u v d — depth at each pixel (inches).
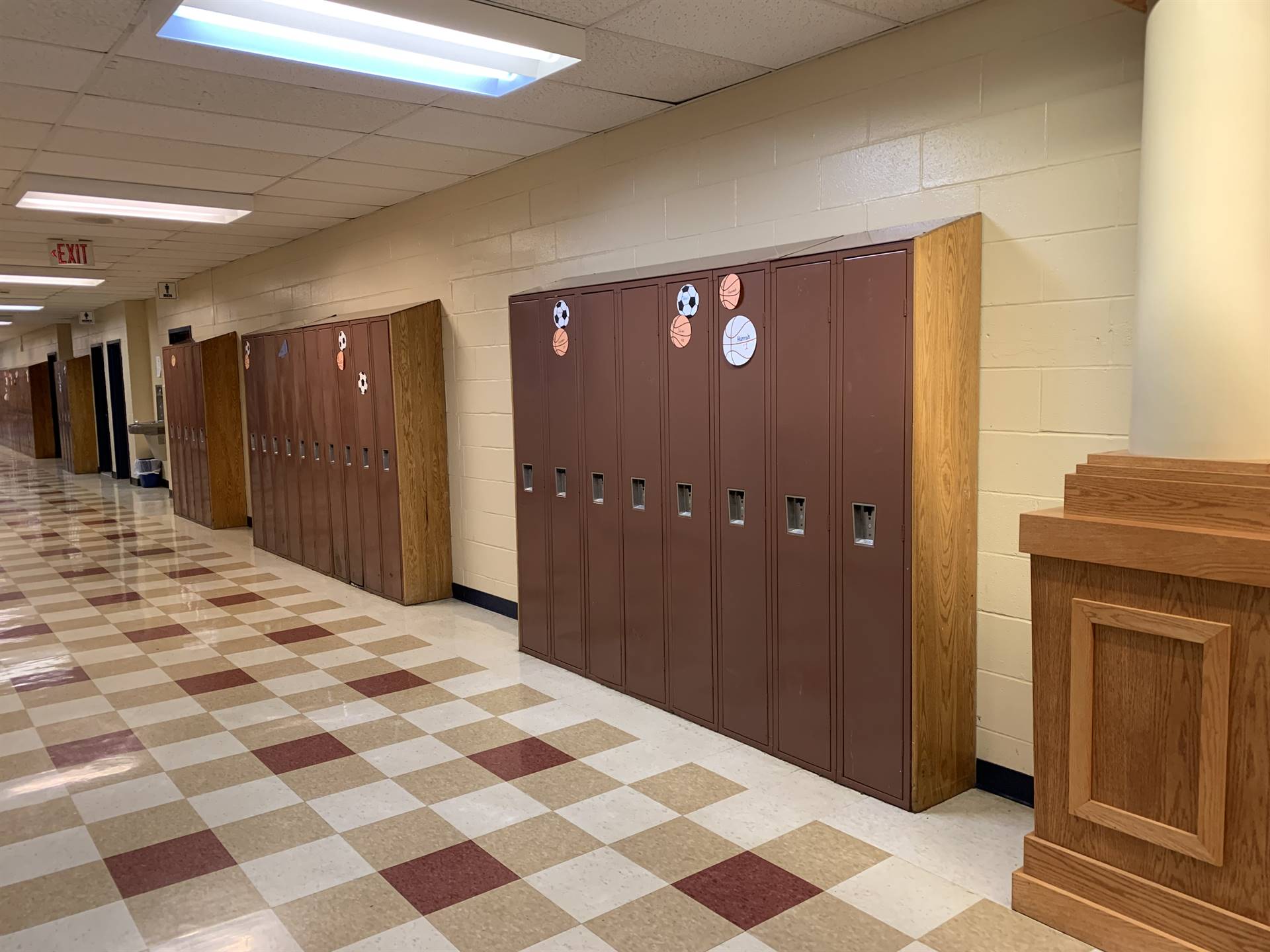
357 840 113.9
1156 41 88.8
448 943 92.1
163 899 101.1
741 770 133.2
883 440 118.0
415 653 194.2
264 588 261.0
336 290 286.5
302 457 286.4
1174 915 85.3
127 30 119.3
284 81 140.9
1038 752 95.6
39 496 496.7
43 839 115.5
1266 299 84.5
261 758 140.3
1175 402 88.0
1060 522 90.5
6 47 124.2
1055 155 112.9
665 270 151.6
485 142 184.2
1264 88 83.2
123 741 147.8
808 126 141.1
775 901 99.0
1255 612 78.5
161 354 480.1
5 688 175.8
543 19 120.4
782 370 130.2
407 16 109.8
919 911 97.0
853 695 125.1
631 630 163.5
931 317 114.9
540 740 145.2
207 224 269.6
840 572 125.2
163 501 471.5
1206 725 81.9
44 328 743.1
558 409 175.3
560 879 104.1
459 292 228.8
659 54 135.4
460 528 240.4
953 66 122.0
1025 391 118.3
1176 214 87.0
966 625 124.7
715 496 143.3
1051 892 93.6
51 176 202.8
